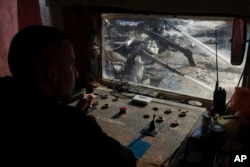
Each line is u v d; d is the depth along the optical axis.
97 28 1.64
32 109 0.53
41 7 1.59
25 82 0.57
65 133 0.52
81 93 1.54
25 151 0.52
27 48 0.56
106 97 1.54
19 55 0.56
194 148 0.99
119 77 1.71
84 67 1.71
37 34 0.57
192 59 1.43
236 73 1.32
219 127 1.02
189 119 1.28
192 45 1.40
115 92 1.61
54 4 1.58
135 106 1.43
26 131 0.52
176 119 1.28
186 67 1.46
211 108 1.30
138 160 0.96
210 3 1.17
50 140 0.52
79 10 1.59
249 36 1.18
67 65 0.60
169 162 0.95
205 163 0.89
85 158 0.53
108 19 1.60
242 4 1.10
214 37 1.32
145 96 1.51
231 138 1.06
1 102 0.54
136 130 1.18
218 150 0.97
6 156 0.53
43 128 0.52
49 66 0.57
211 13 1.21
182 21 1.38
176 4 1.25
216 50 1.27
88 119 0.57
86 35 1.63
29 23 1.45
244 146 0.98
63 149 0.52
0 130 0.53
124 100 1.51
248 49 1.19
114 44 1.65
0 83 0.58
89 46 1.65
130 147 1.04
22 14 1.42
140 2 1.34
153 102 1.48
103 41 1.68
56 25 1.67
